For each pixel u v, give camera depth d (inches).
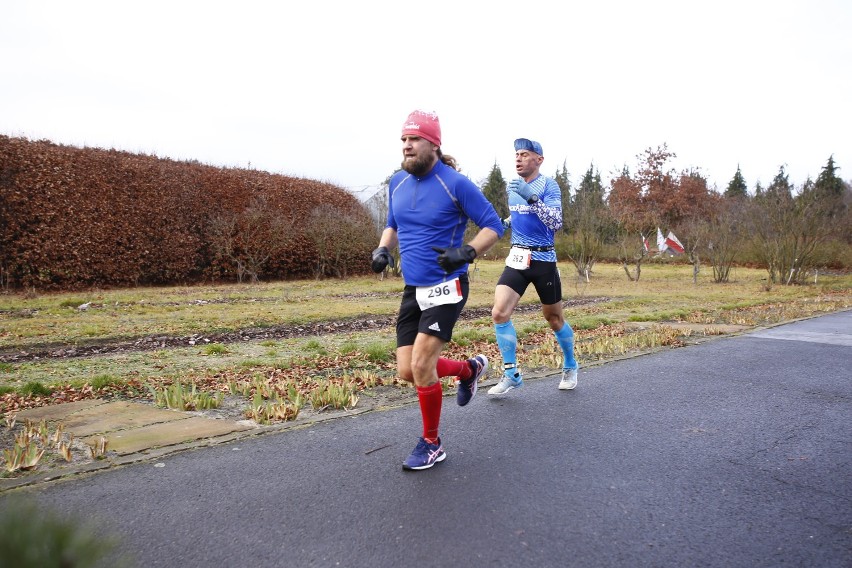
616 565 89.8
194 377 218.2
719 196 1422.2
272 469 130.2
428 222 132.4
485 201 133.2
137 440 148.3
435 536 98.9
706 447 146.1
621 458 137.9
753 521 105.5
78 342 310.3
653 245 1197.1
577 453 141.3
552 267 199.3
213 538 97.9
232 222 743.1
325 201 880.9
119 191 649.6
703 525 103.7
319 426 163.6
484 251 131.1
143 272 673.0
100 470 128.8
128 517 105.5
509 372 196.9
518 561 90.7
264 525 102.7
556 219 188.9
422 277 132.4
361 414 176.2
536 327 360.8
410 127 130.9
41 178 586.6
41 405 181.3
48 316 406.9
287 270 824.3
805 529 102.6
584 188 938.7
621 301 569.6
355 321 411.5
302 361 251.6
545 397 197.5
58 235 596.4
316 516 106.5
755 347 299.6
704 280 913.5
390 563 90.1
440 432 158.1
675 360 263.9
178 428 158.7
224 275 754.8
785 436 155.1
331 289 683.4
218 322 381.4
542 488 119.8
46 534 39.4
